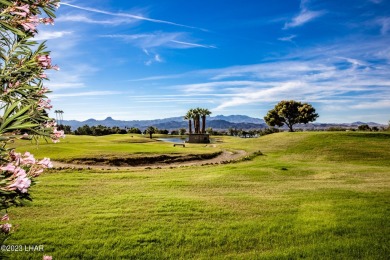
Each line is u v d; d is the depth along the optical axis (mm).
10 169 2697
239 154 45031
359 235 9906
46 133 3402
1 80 3252
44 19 3455
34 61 3320
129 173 23625
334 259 8180
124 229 10117
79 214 11609
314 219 11492
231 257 8352
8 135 3090
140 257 8250
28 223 10258
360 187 18344
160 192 16344
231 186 18656
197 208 12836
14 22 3035
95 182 18719
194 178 21469
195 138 82875
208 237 9656
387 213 12242
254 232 10172
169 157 36531
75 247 8555
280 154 43812
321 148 45656
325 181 21031
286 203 14016
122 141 68938
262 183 19922
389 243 9180
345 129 80750
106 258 8086
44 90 3486
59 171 22344
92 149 38781
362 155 39688
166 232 9945
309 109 94062
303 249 8828
